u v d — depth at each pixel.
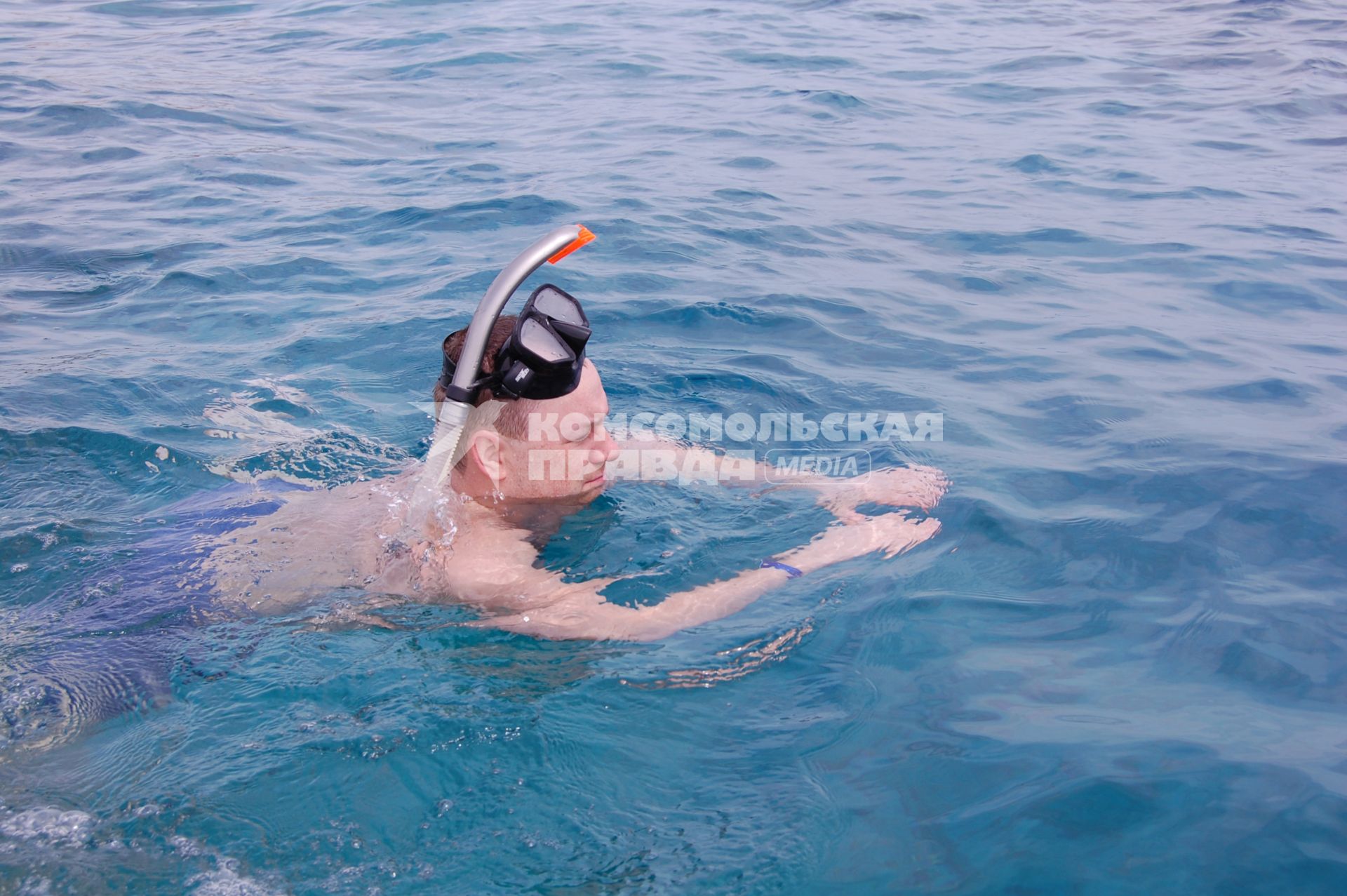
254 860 1.79
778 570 2.57
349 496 2.96
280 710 2.14
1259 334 4.46
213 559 2.68
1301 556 2.66
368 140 8.20
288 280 5.20
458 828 1.84
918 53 11.48
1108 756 1.92
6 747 2.05
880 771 1.92
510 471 2.70
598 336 4.37
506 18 13.20
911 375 4.00
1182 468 3.15
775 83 9.95
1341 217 6.18
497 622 2.42
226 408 3.69
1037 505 2.94
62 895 1.71
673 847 1.78
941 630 2.36
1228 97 9.42
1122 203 6.50
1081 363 4.11
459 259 5.44
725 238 5.75
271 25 13.28
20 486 3.10
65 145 7.94
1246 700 2.09
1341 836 1.70
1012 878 1.66
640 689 2.18
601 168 7.27
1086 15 13.52
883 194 6.71
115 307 4.86
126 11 14.19
